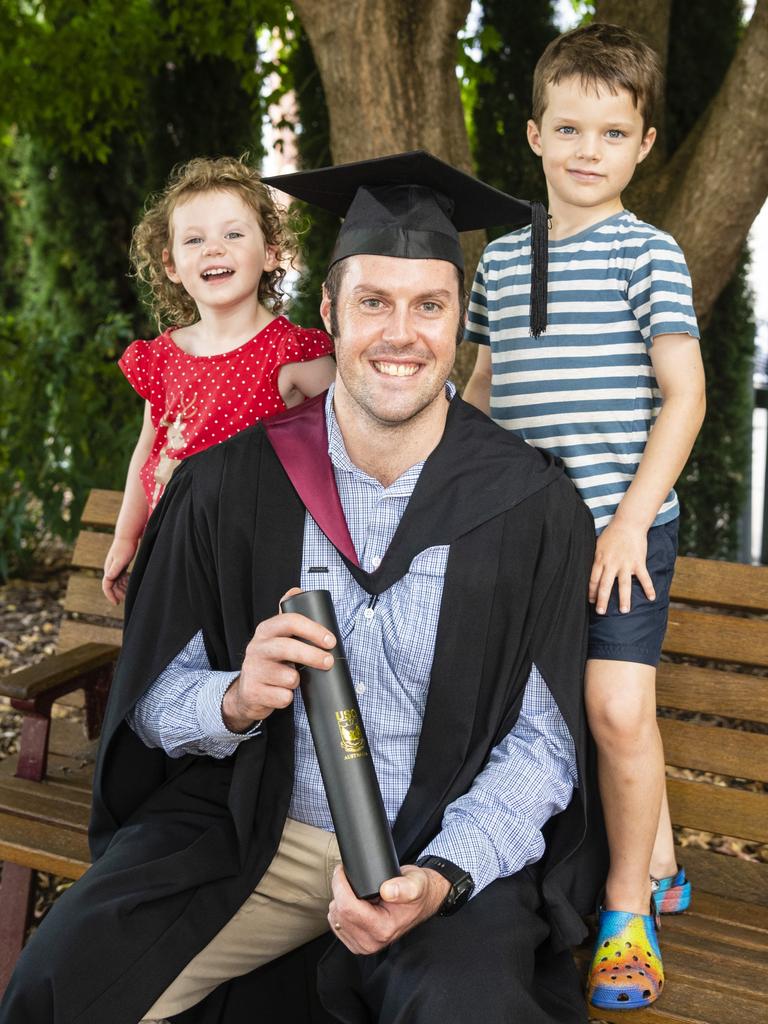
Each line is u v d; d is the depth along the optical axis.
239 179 2.70
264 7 5.45
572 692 2.02
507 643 2.01
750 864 2.39
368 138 3.67
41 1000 1.85
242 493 2.10
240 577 2.09
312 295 5.80
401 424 1.98
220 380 2.66
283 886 2.07
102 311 7.14
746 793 2.36
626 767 2.07
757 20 3.57
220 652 2.14
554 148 2.32
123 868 1.96
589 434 2.28
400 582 2.00
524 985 1.75
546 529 2.03
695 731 2.40
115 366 5.68
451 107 3.73
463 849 1.87
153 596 2.15
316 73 5.69
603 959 2.00
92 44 6.14
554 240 2.37
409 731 2.02
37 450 5.48
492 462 2.05
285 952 2.14
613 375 2.26
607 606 2.09
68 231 7.12
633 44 2.29
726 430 5.47
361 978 1.89
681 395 2.16
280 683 1.78
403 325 1.92
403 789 2.03
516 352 2.39
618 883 2.07
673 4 5.04
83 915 1.88
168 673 2.12
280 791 2.02
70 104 6.21
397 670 2.01
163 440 2.75
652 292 2.20
